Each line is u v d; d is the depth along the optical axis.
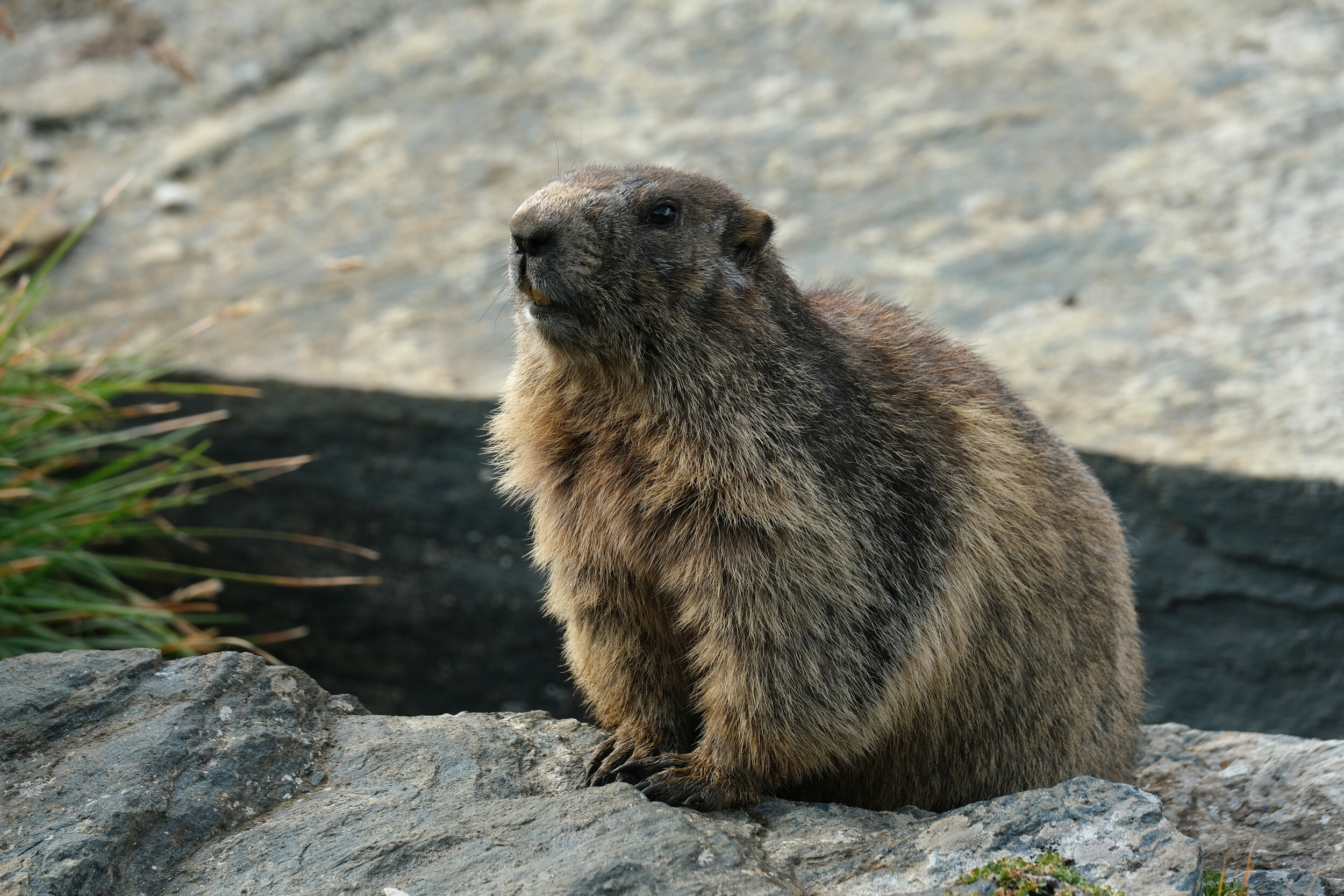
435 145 25.66
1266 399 16.91
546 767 9.48
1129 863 7.75
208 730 9.01
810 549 8.98
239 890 7.68
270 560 19.28
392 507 18.66
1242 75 23.72
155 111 27.19
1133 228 20.75
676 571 9.23
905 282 20.17
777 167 23.48
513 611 18.41
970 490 9.81
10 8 30.09
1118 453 16.25
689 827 8.05
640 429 9.38
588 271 9.23
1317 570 15.62
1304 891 9.33
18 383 15.73
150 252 23.47
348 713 9.88
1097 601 10.59
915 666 9.37
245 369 19.09
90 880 7.61
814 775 9.80
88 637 15.58
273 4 29.84
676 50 27.53
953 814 8.41
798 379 9.34
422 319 20.61
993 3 27.30
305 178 25.25
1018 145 23.17
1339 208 20.22
